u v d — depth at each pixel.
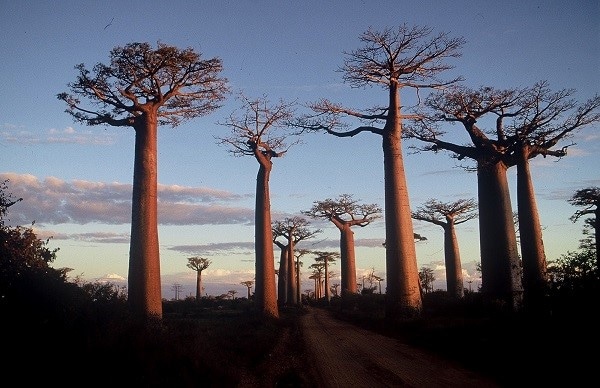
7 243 11.11
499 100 25.06
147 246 19.23
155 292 19.08
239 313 39.47
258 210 30.53
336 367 11.20
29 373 7.40
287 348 15.48
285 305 56.50
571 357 9.52
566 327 11.30
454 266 45.16
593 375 8.42
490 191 25.11
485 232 25.03
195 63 20.52
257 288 30.00
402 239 23.56
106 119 20.31
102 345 8.70
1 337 8.27
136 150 20.25
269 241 30.38
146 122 20.34
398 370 10.50
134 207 19.64
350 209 54.75
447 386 8.62
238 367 11.27
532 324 12.77
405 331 19.22
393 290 23.34
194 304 56.12
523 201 23.56
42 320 9.19
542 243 23.09
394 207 23.88
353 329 22.36
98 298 11.83
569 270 13.23
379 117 25.77
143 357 8.80
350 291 48.75
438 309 24.94
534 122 24.03
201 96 21.81
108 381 7.58
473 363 11.06
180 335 12.01
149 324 12.13
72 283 11.50
